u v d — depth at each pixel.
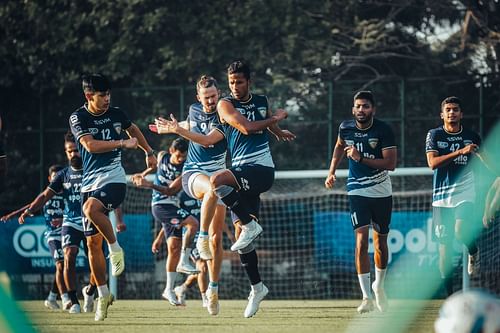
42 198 29.62
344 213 46.75
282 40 61.03
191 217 29.92
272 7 60.53
